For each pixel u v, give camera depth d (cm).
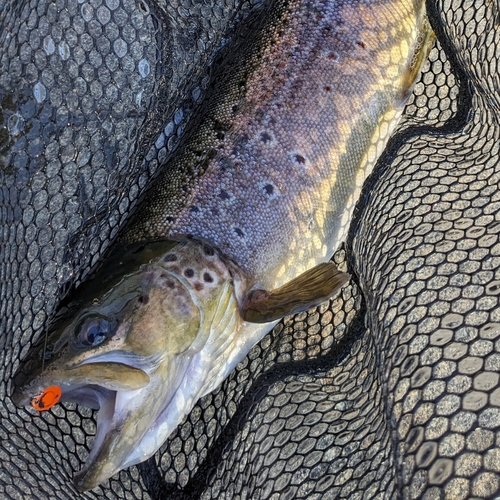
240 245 34
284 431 34
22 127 38
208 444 36
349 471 32
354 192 36
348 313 36
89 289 32
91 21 38
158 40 39
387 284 34
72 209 38
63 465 35
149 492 35
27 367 31
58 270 37
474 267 33
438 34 38
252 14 38
